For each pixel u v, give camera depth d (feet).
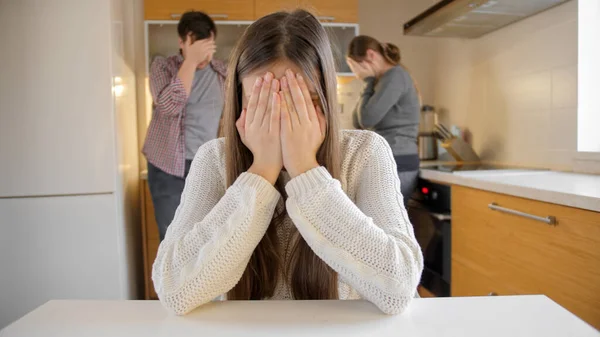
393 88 7.19
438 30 7.93
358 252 2.04
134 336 1.55
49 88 6.02
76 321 1.68
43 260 6.17
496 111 7.84
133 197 7.72
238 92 2.56
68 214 6.19
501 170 6.41
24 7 5.92
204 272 2.03
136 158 8.22
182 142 7.43
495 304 1.81
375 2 10.32
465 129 8.98
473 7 6.31
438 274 6.40
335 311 1.78
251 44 2.42
